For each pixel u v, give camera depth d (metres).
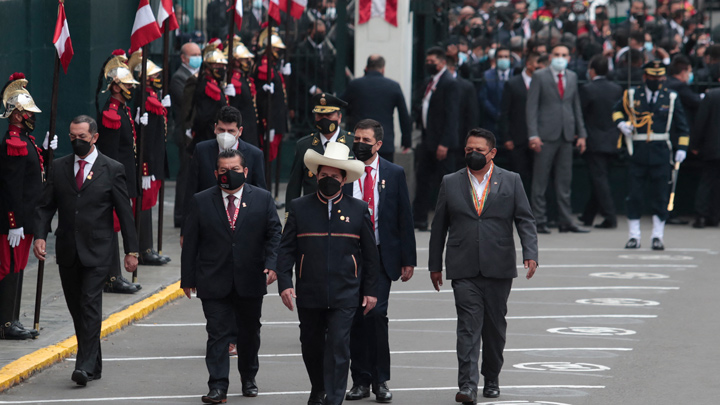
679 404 30.12
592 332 39.75
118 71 42.50
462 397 29.38
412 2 71.06
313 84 75.31
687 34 73.25
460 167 68.31
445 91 62.16
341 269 28.64
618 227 66.88
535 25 69.31
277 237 30.89
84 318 31.81
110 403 30.12
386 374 30.52
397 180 31.36
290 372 34.03
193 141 49.12
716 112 64.44
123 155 43.00
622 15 84.75
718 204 66.38
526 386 32.12
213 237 30.59
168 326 40.44
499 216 30.95
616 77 69.31
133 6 67.56
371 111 58.81
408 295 47.00
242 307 31.06
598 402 30.33
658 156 58.06
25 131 35.72
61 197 32.19
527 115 62.97
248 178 35.28
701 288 48.38
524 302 45.41
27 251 36.31
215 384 30.27
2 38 51.38
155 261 50.22
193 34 74.06
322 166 28.83
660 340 38.44
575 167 70.56
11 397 30.58
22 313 40.16
